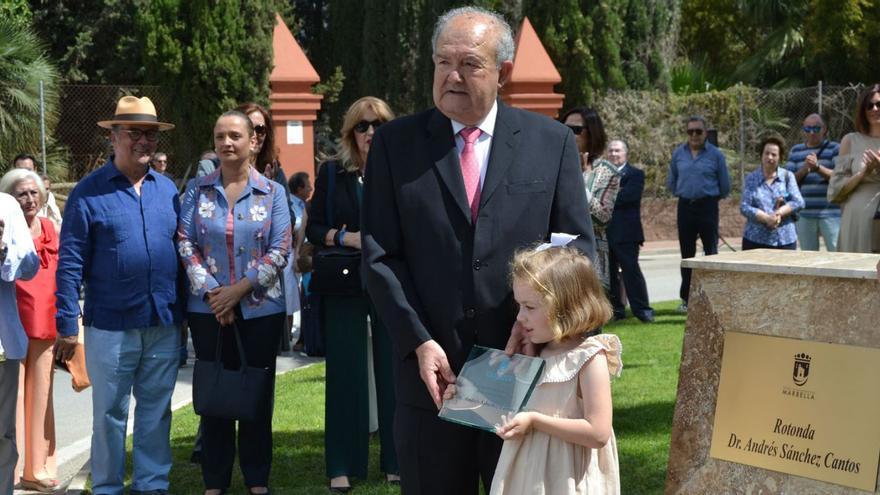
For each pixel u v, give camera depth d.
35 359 5.93
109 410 5.36
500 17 3.64
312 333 8.78
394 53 23.83
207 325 5.36
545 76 15.54
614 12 20.19
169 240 5.45
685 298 11.58
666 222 20.62
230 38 17.19
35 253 5.16
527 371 3.25
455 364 3.54
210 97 17.44
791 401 3.13
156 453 5.49
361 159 5.61
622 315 11.20
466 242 3.56
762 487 3.19
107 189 5.37
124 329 5.31
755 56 26.83
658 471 5.48
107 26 23.64
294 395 8.01
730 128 20.92
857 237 7.76
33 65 15.73
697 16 30.31
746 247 10.84
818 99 19.73
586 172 6.87
